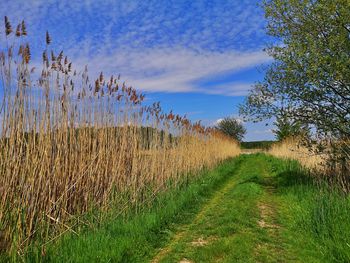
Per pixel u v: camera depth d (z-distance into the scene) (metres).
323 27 12.41
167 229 9.08
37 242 6.43
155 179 12.24
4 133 6.43
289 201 12.31
